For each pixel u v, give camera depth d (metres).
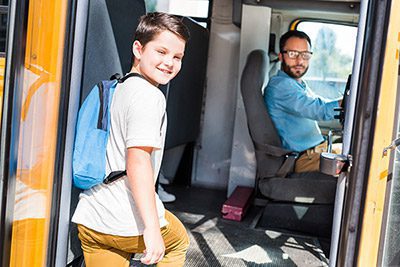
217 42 4.95
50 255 1.88
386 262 1.84
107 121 1.84
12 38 1.70
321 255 3.35
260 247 3.44
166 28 1.75
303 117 4.10
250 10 4.48
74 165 1.83
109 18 2.31
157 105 1.70
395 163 1.80
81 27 1.84
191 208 4.36
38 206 1.83
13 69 1.70
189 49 4.37
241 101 4.61
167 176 5.14
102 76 2.29
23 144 1.77
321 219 3.76
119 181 1.80
